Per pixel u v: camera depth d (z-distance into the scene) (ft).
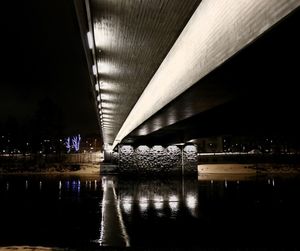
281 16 17.98
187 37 32.35
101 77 55.26
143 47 36.88
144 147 135.54
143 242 37.19
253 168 207.10
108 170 202.08
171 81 42.98
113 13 29.25
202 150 327.67
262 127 58.85
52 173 223.10
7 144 314.55
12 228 46.55
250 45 21.61
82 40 32.09
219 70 27.61
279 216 53.98
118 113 92.17
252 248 34.17
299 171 196.65
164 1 25.84
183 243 36.58
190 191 92.94
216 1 24.40
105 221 50.72
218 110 49.96
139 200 74.90
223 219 51.39
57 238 39.93
